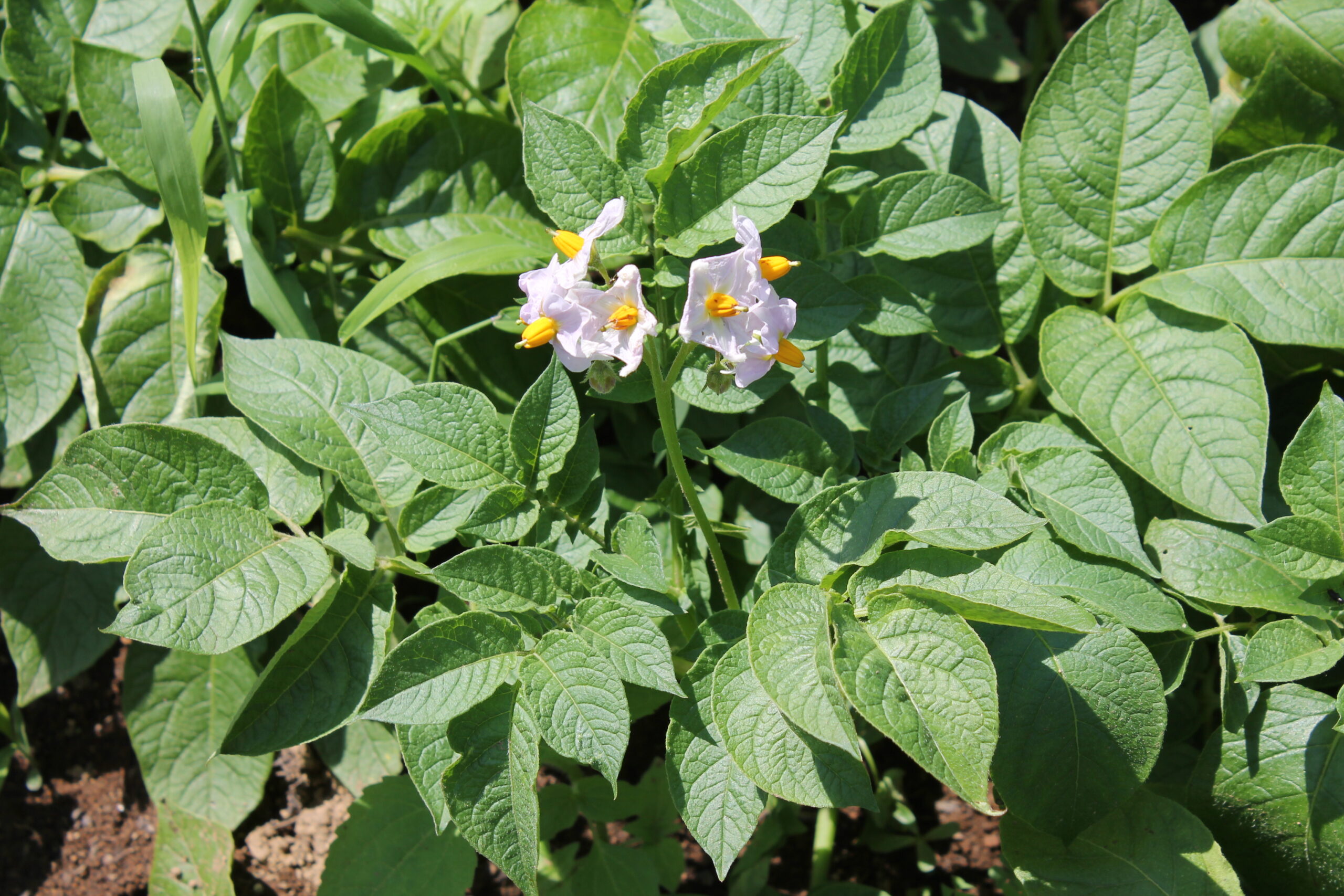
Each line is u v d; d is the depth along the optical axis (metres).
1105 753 0.62
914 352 0.72
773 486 0.64
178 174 0.67
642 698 0.70
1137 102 0.68
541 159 0.59
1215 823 0.65
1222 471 0.64
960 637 0.56
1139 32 0.67
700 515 0.61
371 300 0.68
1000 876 0.71
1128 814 0.64
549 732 0.57
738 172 0.59
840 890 0.71
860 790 0.58
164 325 0.72
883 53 0.67
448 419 0.61
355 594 0.62
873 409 0.71
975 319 0.71
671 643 0.69
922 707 0.56
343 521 0.64
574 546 0.63
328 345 0.64
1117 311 0.69
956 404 0.65
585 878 0.71
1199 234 0.67
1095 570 0.63
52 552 0.59
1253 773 0.64
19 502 0.60
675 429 0.60
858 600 0.59
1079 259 0.69
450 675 0.58
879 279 0.66
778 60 0.65
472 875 0.69
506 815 0.58
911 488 0.60
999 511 0.59
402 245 0.72
